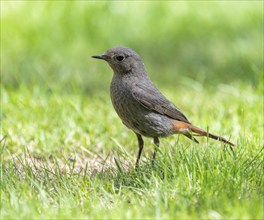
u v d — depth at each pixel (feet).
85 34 63.16
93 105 47.19
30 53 59.82
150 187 30.42
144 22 67.00
